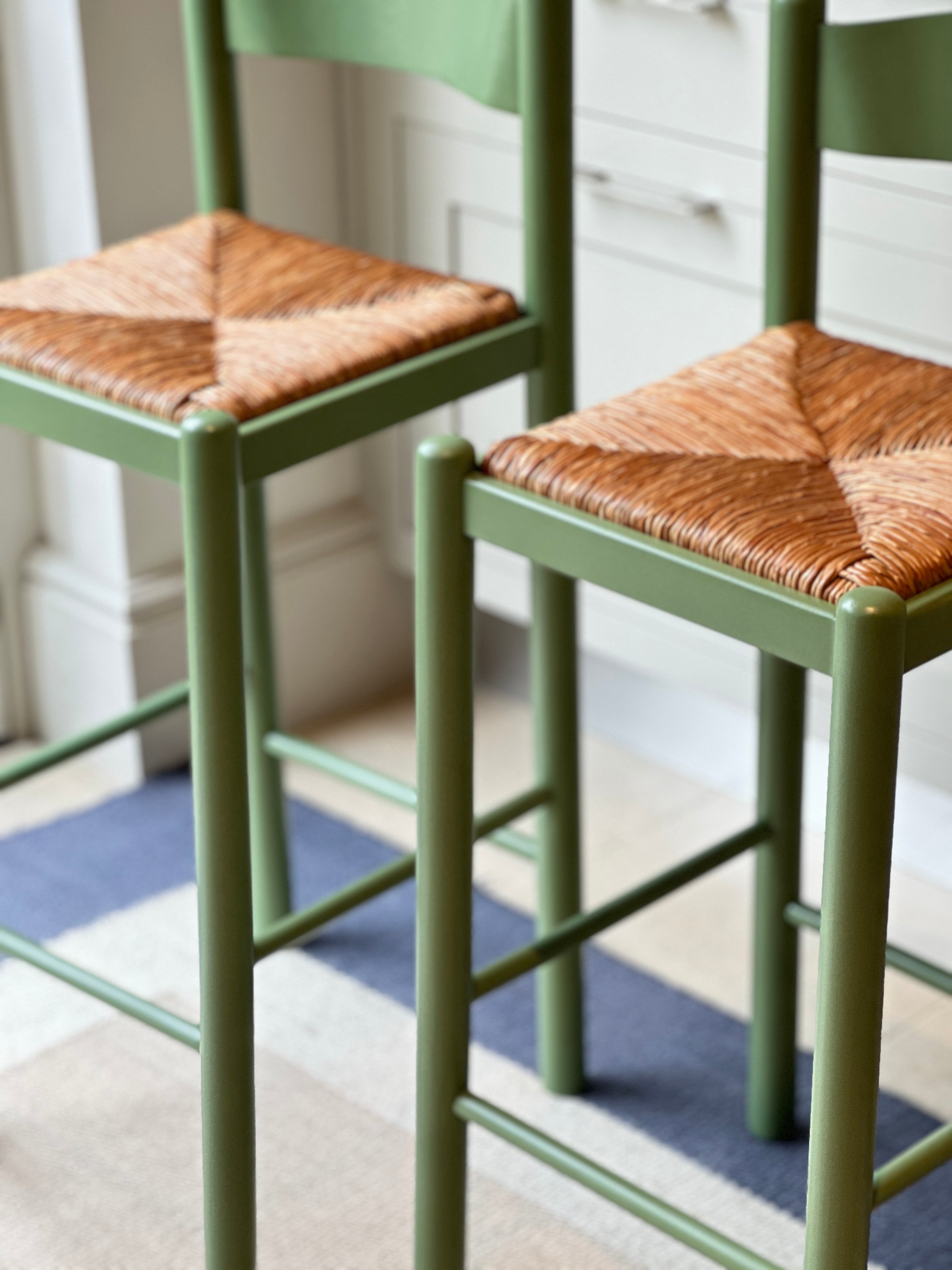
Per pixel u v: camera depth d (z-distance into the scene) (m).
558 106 1.50
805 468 1.29
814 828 2.26
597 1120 1.83
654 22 1.92
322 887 2.19
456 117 2.18
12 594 2.47
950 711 1.95
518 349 1.54
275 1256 1.65
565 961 1.80
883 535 1.17
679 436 1.33
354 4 1.63
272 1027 1.96
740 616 1.16
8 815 2.35
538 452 1.28
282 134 2.30
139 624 2.36
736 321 1.97
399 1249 1.66
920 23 1.42
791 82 1.49
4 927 1.65
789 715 1.64
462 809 1.35
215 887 1.41
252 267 1.63
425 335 1.48
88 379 1.43
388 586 2.61
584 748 2.49
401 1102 1.85
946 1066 1.88
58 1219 1.70
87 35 2.09
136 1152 1.78
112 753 2.45
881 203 1.80
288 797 2.39
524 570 2.33
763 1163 1.77
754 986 1.75
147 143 2.19
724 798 2.36
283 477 2.44
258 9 1.68
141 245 1.69
